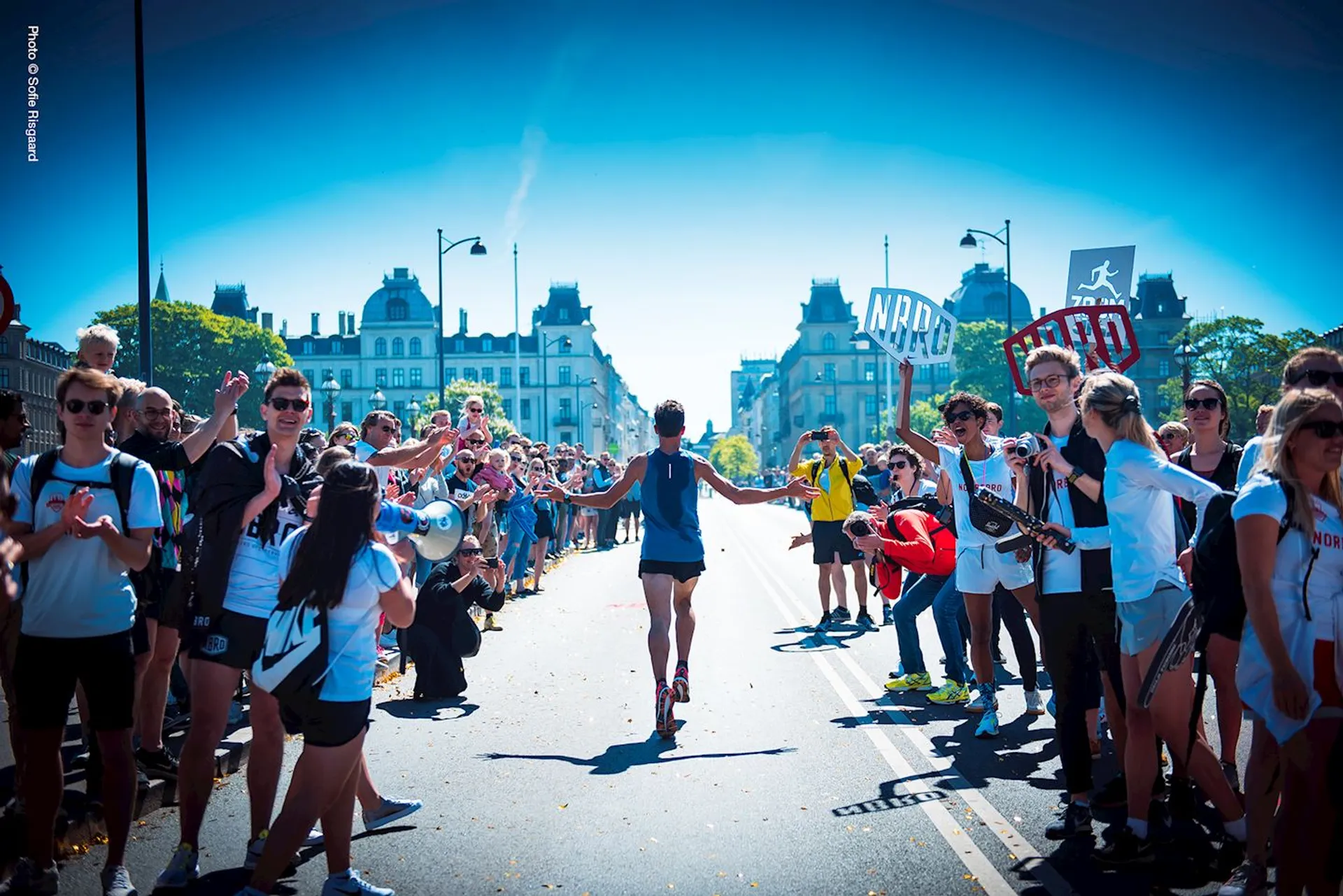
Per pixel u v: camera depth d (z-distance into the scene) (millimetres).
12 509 4645
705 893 4652
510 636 12531
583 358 135375
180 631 5023
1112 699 5578
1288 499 3977
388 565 4301
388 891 4566
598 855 5141
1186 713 4871
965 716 8109
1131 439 4977
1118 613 5004
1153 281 94688
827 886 4691
